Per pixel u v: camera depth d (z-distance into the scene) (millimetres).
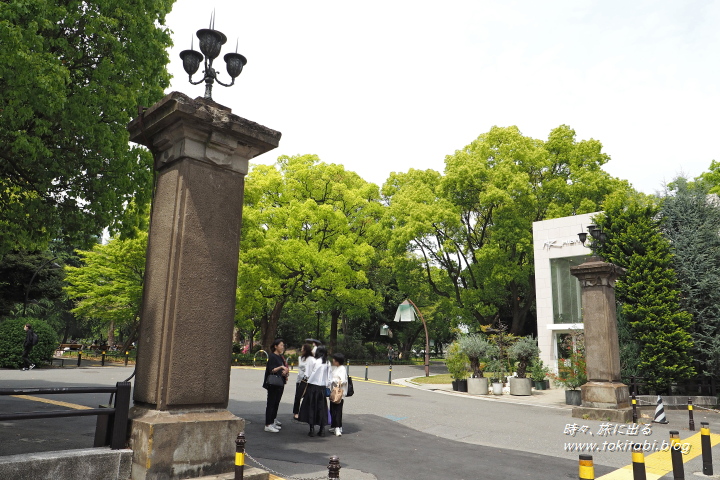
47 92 9414
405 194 37625
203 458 5520
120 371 21625
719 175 35250
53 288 29656
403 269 36938
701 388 19016
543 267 26984
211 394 5848
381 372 31453
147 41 12477
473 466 7738
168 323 5598
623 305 18641
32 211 12023
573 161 32594
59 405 11047
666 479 7438
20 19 9406
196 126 5938
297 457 7590
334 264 33094
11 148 10594
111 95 11305
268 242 31297
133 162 12695
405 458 8062
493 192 30328
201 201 6020
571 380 17203
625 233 19281
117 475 5156
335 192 37844
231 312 6191
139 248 30078
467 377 21969
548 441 10258
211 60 6387
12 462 4535
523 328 38000
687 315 17875
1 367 21047
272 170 36281
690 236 20000
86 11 11367
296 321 48906
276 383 9586
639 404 16062
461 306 36094
